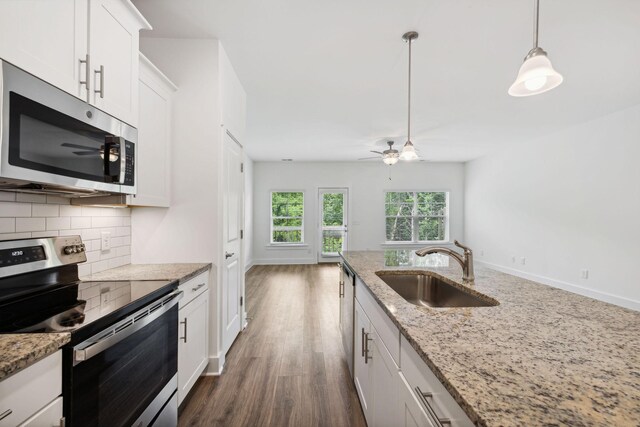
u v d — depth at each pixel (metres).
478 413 0.51
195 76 2.22
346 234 7.20
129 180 1.53
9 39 0.92
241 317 3.00
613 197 3.79
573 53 2.38
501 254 5.94
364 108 3.63
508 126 4.36
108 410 1.04
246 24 2.06
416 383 0.87
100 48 1.33
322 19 2.01
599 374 0.64
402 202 7.33
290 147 5.68
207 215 2.19
